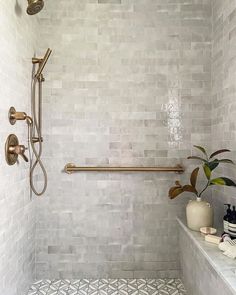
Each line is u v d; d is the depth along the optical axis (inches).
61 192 80.0
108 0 80.2
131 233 80.1
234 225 57.6
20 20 64.1
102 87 79.9
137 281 78.5
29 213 73.2
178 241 80.2
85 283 77.3
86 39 80.3
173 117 79.9
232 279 42.4
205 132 80.0
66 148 79.9
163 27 80.0
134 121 80.0
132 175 80.2
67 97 80.0
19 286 65.0
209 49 79.8
